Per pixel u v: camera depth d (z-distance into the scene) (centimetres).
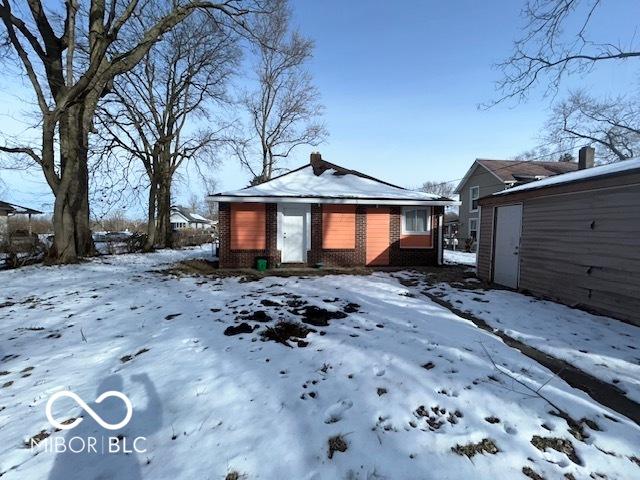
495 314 618
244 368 382
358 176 1560
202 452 254
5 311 659
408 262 1304
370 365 386
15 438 279
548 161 3008
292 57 2714
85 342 486
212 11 1534
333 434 272
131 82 2127
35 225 4122
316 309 622
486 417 296
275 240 1241
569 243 691
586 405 320
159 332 513
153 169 2253
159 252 2055
